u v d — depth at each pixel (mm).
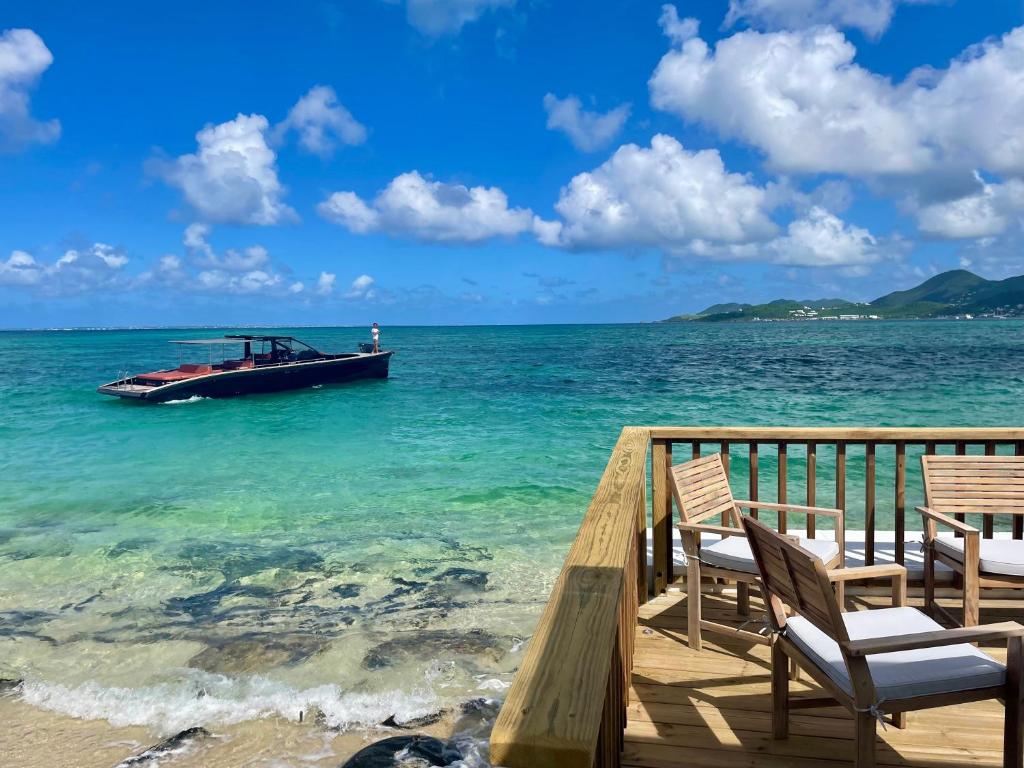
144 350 84188
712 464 4145
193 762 3885
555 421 20172
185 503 10688
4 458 15680
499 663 4988
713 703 3189
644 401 24594
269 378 28453
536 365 48344
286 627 5676
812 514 4238
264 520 9438
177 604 6262
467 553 7590
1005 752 2271
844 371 37250
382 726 4219
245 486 12000
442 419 21266
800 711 3117
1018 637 2215
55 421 22328
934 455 4055
